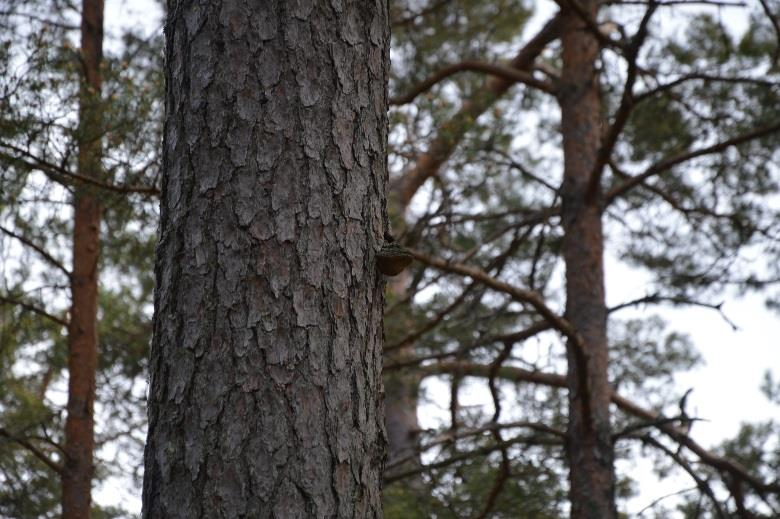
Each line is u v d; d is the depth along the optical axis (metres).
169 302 3.08
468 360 11.26
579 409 9.74
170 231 3.16
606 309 10.16
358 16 3.44
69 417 9.32
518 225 10.73
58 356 12.15
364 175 3.29
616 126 9.39
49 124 7.62
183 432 2.94
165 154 3.31
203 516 2.86
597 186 10.24
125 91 7.96
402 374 11.30
